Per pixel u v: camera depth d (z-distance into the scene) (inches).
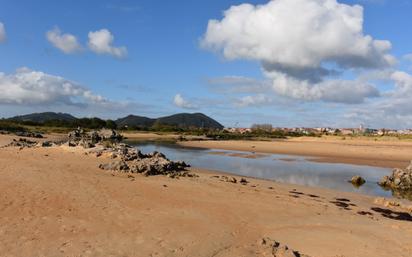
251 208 633.0
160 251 409.4
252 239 471.5
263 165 1536.7
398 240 489.7
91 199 619.8
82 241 426.9
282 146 2748.5
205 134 4862.2
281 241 476.1
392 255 434.3
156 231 478.9
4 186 666.8
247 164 1563.7
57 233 449.1
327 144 3021.7
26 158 1095.6
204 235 473.4
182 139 3663.9
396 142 3358.8
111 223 501.7
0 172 802.8
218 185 831.7
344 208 698.2
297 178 1175.6
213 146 2746.1
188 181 863.1
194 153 2111.2
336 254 434.3
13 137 2546.8
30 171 837.2
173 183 816.3
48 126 4950.8
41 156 1164.5
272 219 575.2
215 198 689.6
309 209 653.9
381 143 3206.2
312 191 900.0
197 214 572.7
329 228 540.4
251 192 774.5
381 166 1567.4
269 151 2332.7
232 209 617.9
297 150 2400.3
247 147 2650.1
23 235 434.3
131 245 423.2
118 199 633.6
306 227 542.0
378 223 581.9
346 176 1257.4
